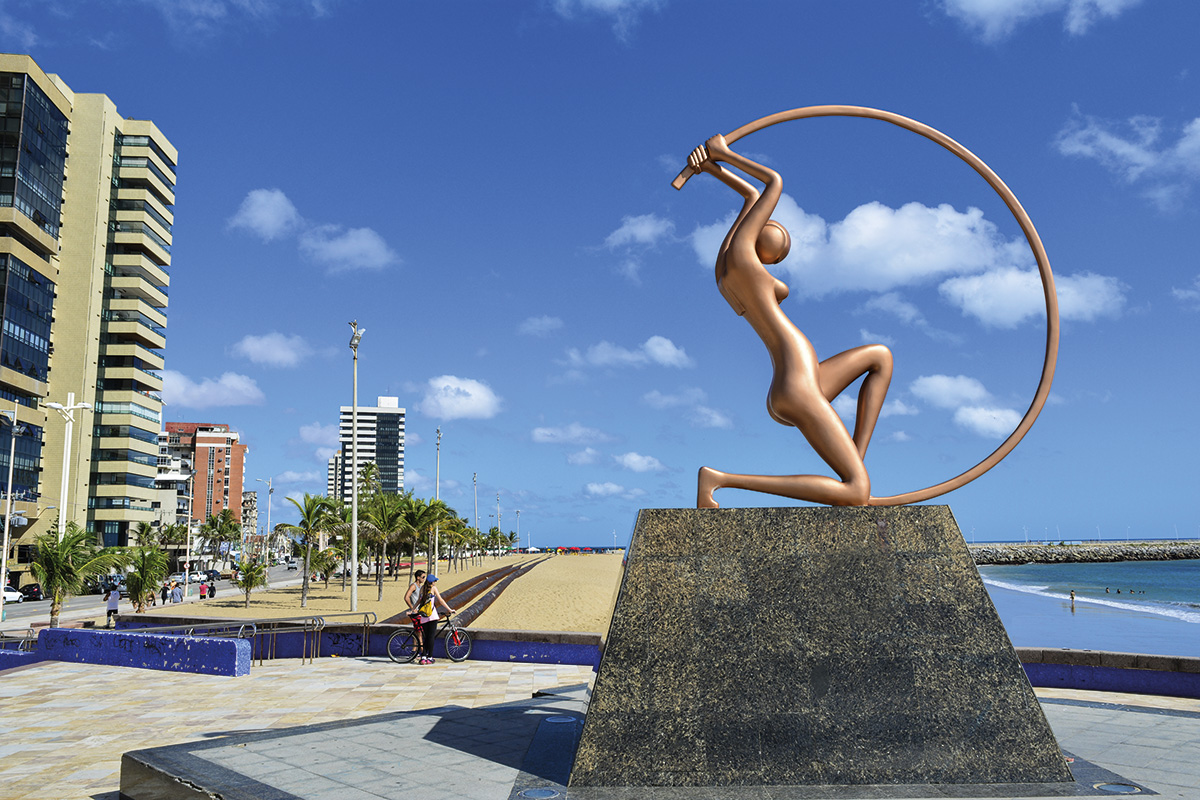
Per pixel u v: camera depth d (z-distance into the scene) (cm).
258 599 4212
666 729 557
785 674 569
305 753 625
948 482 638
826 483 631
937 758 554
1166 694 1002
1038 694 1018
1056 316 684
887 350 676
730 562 590
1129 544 17575
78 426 6331
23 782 679
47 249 6153
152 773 586
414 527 4478
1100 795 520
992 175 709
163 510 9194
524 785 546
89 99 6681
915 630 579
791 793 533
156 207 7238
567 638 1345
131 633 1338
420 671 1265
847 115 721
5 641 1866
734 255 680
